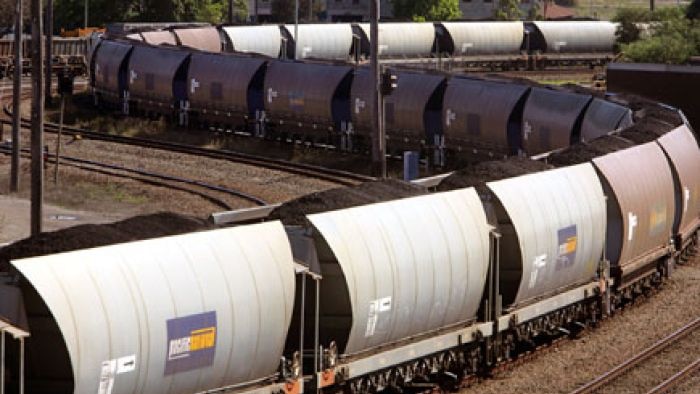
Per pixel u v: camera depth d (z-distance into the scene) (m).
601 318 69.00
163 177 114.81
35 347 36.66
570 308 65.19
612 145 77.75
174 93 157.12
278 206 51.44
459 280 52.62
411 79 132.38
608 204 68.88
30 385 37.16
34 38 75.75
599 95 111.69
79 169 118.56
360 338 47.59
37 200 74.12
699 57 192.38
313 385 45.66
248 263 41.81
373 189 54.91
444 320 53.00
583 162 71.31
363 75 135.50
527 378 57.25
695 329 68.31
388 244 48.28
